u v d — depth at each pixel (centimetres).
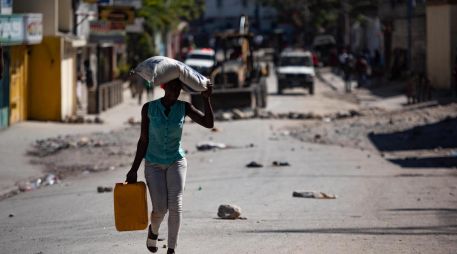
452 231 1728
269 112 5972
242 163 3338
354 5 13375
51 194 2684
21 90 5053
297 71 8619
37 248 1623
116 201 1313
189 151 3866
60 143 4100
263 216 1973
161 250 1494
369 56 11594
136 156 1332
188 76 1323
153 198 1325
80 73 7019
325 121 5325
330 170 3089
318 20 15750
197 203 2244
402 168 3158
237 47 6594
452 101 5719
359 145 4025
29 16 4569
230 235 1653
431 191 2478
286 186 2633
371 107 6462
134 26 9062
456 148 3756
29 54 5222
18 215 2231
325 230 1728
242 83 6219
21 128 4716
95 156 3731
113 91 6700
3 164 3466
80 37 5966
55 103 5284
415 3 8525
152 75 1298
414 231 1725
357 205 2191
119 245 1579
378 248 1505
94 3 6444
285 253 1452
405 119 4909
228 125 5150
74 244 1634
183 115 1331
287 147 3950
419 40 8525
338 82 10269
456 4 6875
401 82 8938
